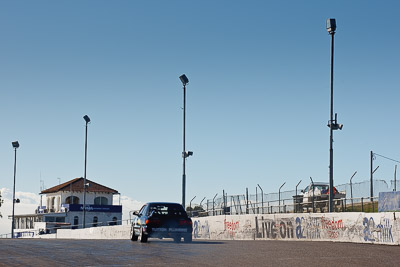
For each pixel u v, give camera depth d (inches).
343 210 1010.1
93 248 732.0
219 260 525.7
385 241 776.3
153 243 887.7
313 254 585.6
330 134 1053.8
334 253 597.3
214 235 1251.2
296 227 984.3
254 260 520.7
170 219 917.2
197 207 1530.5
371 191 944.3
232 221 1181.1
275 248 693.3
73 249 711.1
